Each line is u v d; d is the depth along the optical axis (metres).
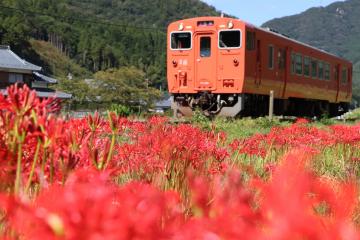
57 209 0.63
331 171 6.20
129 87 70.62
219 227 0.62
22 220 0.71
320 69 25.81
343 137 7.26
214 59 17.47
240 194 0.79
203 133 5.38
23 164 1.72
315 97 25.14
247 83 17.38
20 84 1.49
